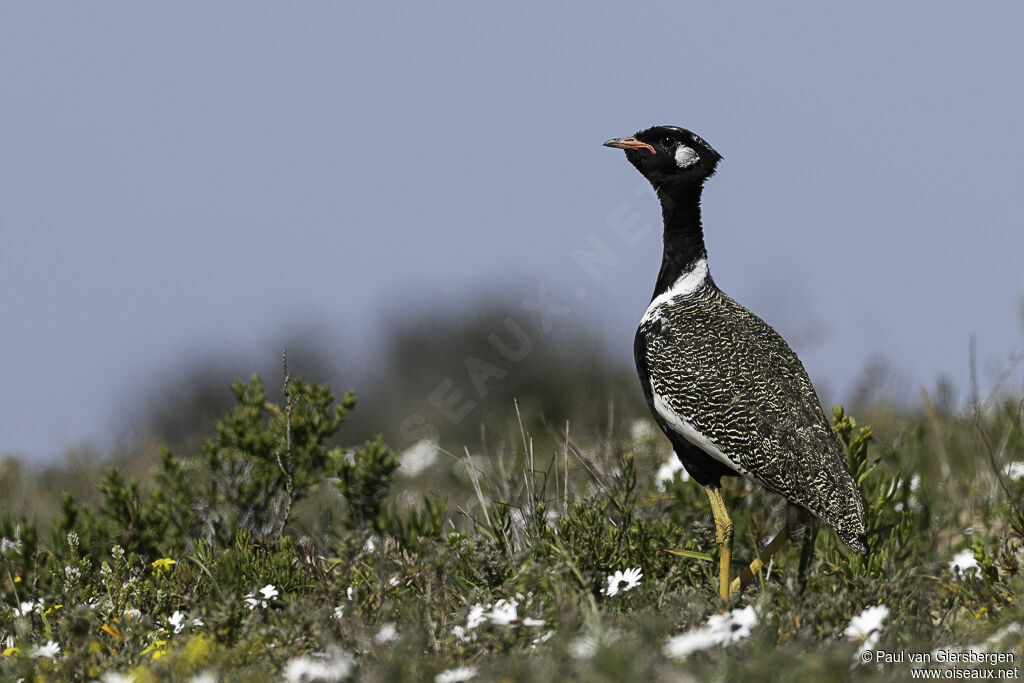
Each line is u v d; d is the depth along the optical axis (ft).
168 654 25.39
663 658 22.76
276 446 43.24
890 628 24.89
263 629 26.16
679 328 35.29
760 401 32.96
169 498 42.47
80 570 35.40
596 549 32.81
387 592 29.27
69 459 63.77
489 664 23.97
